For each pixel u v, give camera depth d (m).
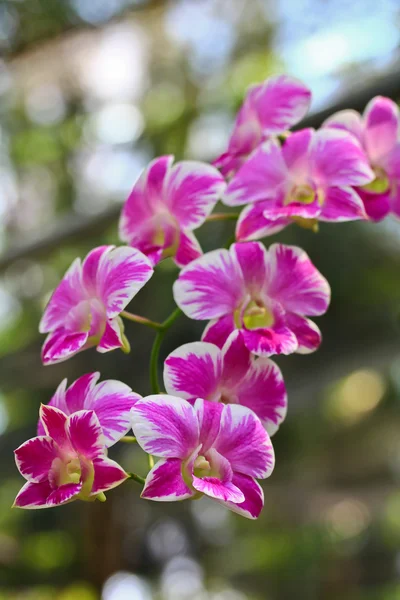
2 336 1.62
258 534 2.18
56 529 1.81
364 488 2.14
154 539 2.17
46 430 0.62
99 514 1.61
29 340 1.53
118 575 1.76
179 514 2.19
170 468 0.62
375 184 0.75
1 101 1.49
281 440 1.98
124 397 0.63
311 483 2.10
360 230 1.34
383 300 1.32
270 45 1.46
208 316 0.66
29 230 1.67
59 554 1.74
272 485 2.09
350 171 0.69
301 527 2.13
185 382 0.64
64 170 1.66
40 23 1.19
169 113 1.56
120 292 0.65
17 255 1.09
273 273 0.67
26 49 1.23
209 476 0.63
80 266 0.67
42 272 1.58
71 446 0.62
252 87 0.75
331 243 1.32
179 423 0.62
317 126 0.86
